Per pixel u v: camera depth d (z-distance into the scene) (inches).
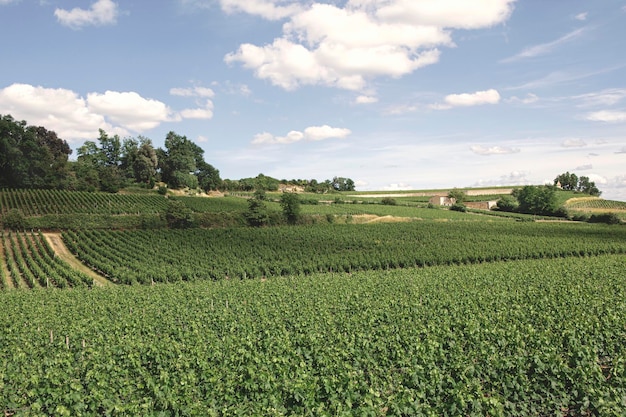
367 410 452.1
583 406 480.4
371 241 2256.4
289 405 513.0
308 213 3179.1
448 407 481.7
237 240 2190.0
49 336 841.5
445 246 2169.0
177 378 566.6
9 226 2213.3
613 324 745.6
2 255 1887.3
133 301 1142.3
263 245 2123.5
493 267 1625.2
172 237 2203.5
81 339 813.2
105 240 2073.1
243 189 5083.7
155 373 634.2
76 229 2320.4
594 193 6378.0
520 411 496.7
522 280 1298.0
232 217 2664.9
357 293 1130.0
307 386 504.1
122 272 1617.9
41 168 3476.9
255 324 855.7
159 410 491.5
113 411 478.3
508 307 948.6
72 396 495.5
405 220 3166.8
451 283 1282.0
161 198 3494.1
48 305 1133.7
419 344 648.4
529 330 690.8
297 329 814.5
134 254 1893.5
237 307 1023.6
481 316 831.7
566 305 930.7
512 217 3570.4
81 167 4092.0
